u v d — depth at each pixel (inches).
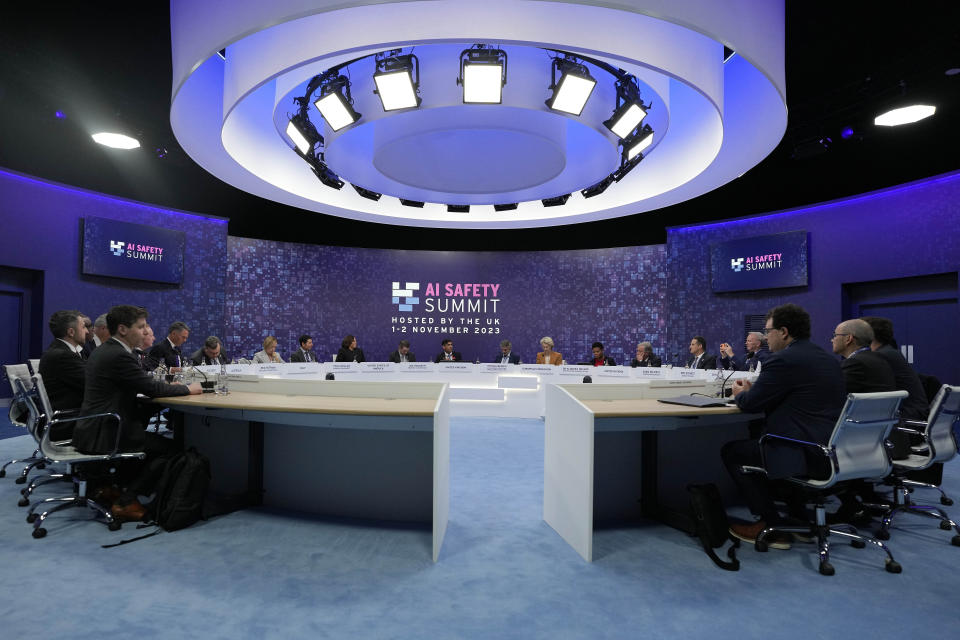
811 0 175.2
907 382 131.0
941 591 86.7
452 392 280.7
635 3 97.3
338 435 123.8
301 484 126.0
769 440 102.0
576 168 236.7
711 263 346.3
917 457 120.2
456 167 231.1
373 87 168.4
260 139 222.7
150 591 84.1
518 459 182.7
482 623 75.6
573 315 405.4
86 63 216.8
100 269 306.7
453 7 110.7
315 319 392.5
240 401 117.4
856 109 232.4
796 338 107.1
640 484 126.1
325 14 116.3
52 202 295.0
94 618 75.5
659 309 384.8
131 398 118.6
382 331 407.8
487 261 418.6
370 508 121.6
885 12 180.9
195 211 348.2
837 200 301.4
